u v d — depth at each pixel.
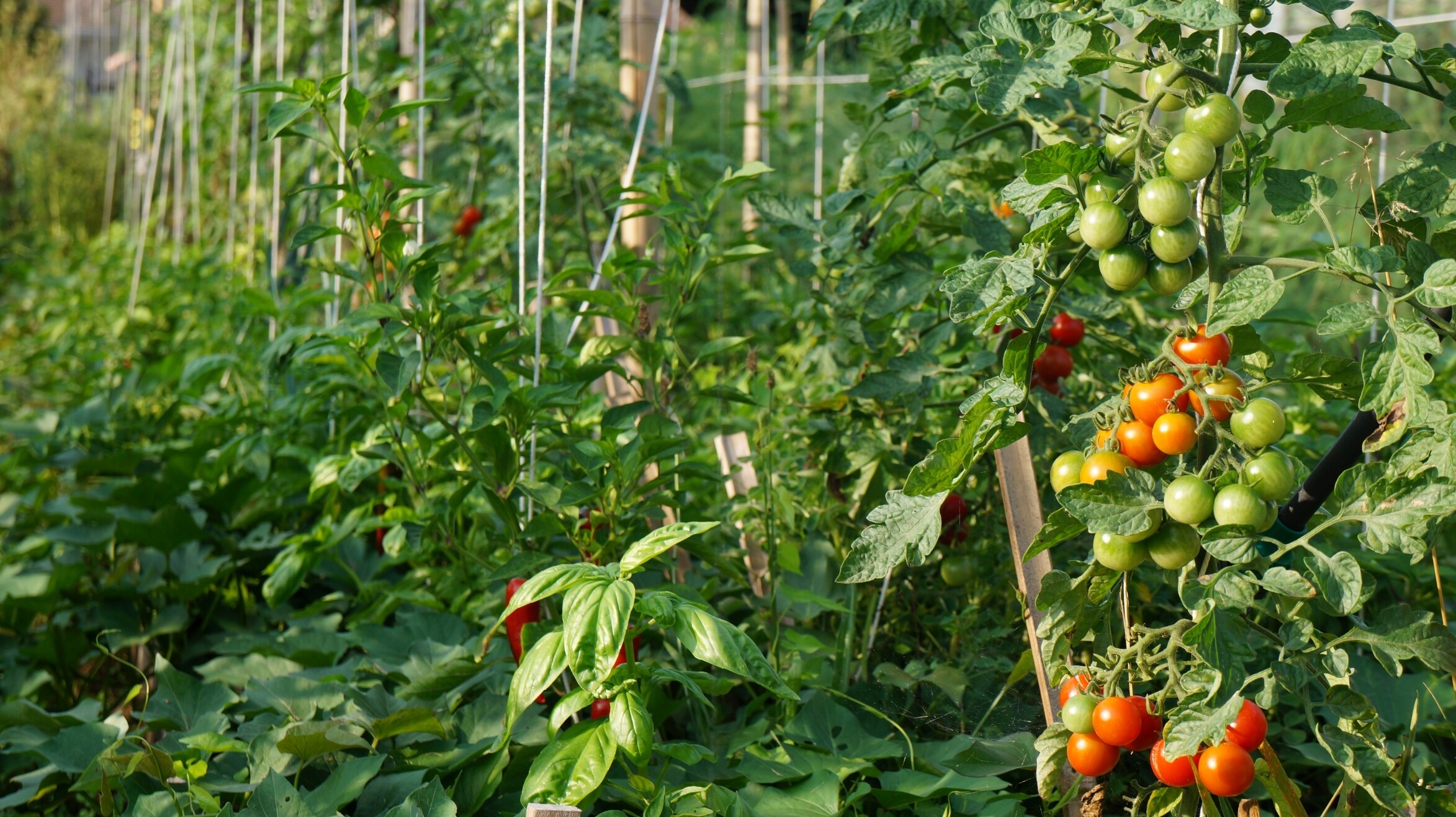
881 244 2.18
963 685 1.99
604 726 1.50
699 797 1.63
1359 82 1.34
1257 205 4.71
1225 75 1.40
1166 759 1.28
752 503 2.39
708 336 4.54
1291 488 1.23
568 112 3.81
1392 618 1.29
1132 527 1.27
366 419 2.89
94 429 3.67
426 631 2.35
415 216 3.55
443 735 1.93
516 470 2.21
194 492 3.23
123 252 7.26
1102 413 1.45
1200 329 1.37
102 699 2.88
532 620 2.06
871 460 2.25
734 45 7.77
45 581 2.80
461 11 4.32
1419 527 1.20
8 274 8.30
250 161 6.52
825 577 2.33
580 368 2.31
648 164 2.66
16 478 3.82
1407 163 1.44
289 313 3.29
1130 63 1.45
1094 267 1.90
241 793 1.86
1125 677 1.46
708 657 1.42
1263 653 1.86
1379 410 1.22
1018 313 1.43
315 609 2.69
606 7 4.39
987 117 2.36
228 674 2.32
